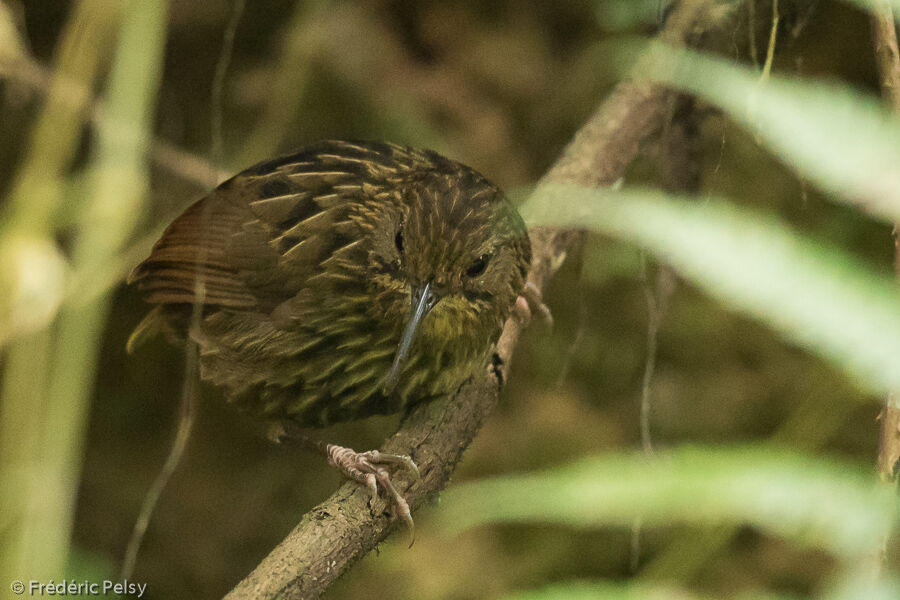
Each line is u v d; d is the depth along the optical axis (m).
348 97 13.07
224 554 13.81
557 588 2.58
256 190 7.91
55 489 6.60
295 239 7.54
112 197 7.38
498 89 13.52
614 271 12.83
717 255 2.72
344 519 5.96
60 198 7.63
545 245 8.33
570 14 13.86
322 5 12.97
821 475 2.56
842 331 2.46
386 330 7.45
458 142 13.18
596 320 13.77
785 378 13.51
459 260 6.98
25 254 7.25
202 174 10.43
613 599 2.53
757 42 8.31
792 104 2.82
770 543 12.58
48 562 6.43
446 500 11.75
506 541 12.99
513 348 7.91
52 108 7.49
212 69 13.24
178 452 6.74
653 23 10.42
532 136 13.57
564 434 13.34
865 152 2.66
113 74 7.36
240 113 13.15
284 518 14.02
